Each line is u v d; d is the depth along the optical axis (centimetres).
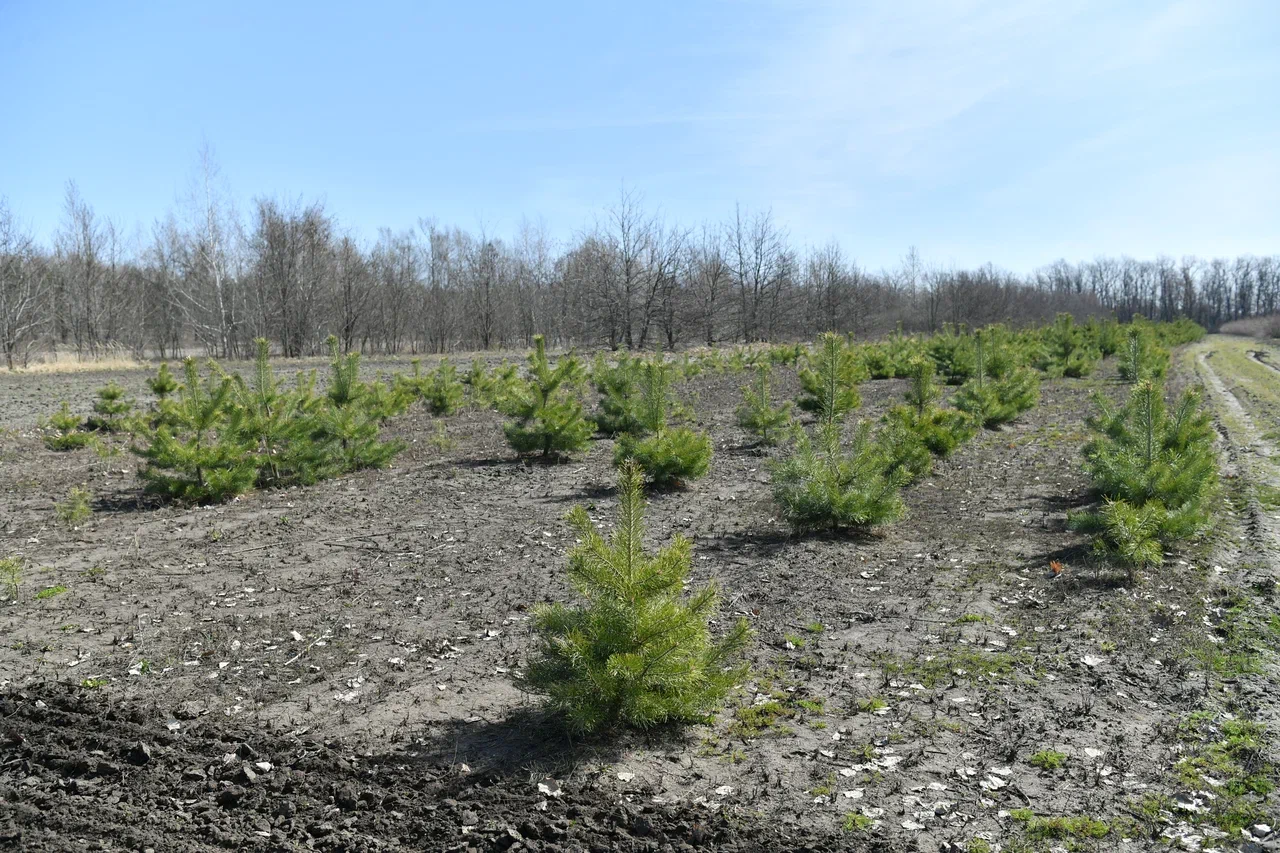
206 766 420
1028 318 7138
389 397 1886
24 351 4238
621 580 446
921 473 1130
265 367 1277
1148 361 2383
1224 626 622
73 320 5194
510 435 1376
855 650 588
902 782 409
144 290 5341
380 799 388
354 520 1002
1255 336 8100
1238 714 481
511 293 6122
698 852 348
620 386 1602
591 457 1438
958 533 911
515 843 351
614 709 447
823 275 5988
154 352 5622
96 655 583
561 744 448
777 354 3531
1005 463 1334
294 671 555
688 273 5362
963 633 617
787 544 868
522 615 661
